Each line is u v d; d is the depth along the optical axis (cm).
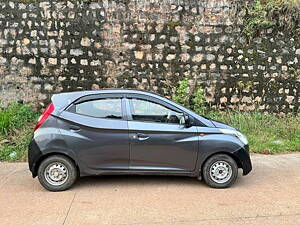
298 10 1017
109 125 539
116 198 510
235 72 1030
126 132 539
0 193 533
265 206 483
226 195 524
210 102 1033
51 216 448
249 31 1017
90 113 547
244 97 1035
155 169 547
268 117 1001
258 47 1030
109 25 985
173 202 495
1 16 953
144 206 480
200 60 1020
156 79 1012
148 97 559
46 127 539
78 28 977
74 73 987
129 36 995
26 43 965
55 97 559
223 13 1013
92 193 531
